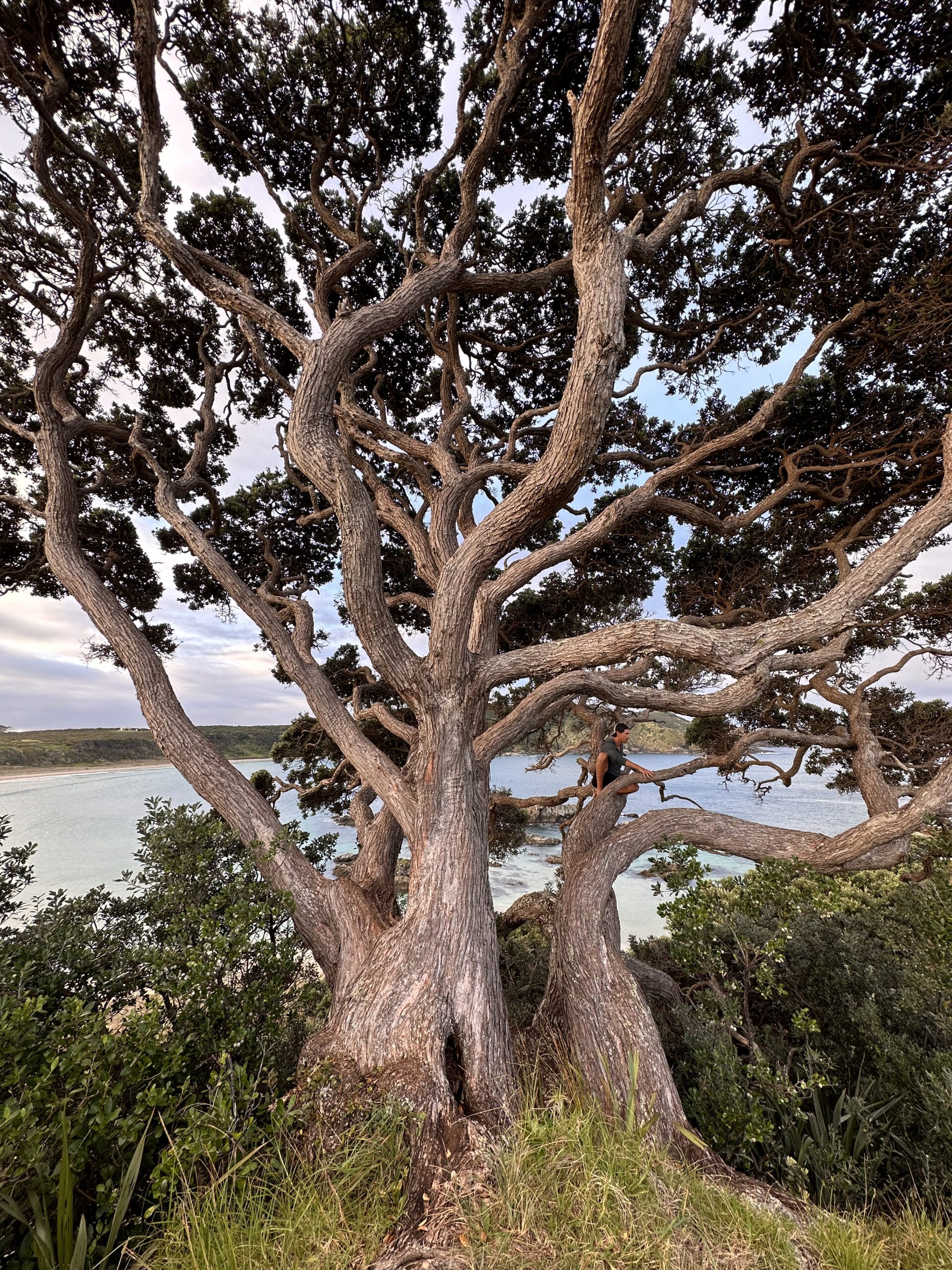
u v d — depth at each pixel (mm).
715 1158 3234
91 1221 2525
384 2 6586
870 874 8281
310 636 7867
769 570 9688
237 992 3725
